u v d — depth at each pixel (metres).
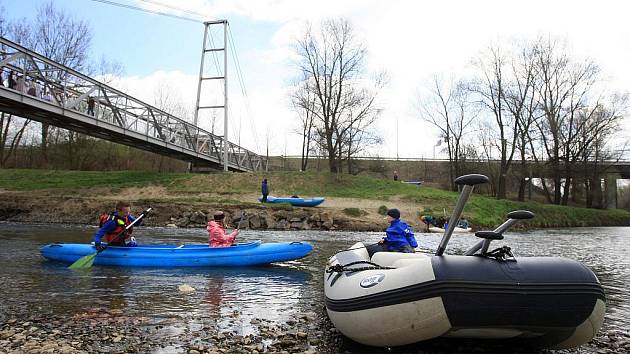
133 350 4.70
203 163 42.28
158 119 35.72
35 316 5.94
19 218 25.56
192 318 5.98
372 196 33.03
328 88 40.22
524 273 3.94
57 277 8.73
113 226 10.31
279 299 7.27
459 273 3.93
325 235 20.22
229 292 7.72
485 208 31.47
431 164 59.25
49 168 43.69
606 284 9.33
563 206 41.34
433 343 4.96
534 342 4.55
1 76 21.27
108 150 45.72
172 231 20.16
